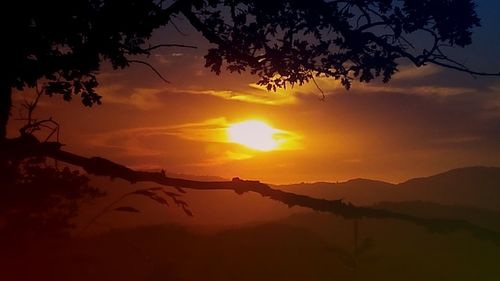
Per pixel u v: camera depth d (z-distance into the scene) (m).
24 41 8.17
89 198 8.37
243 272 17.61
